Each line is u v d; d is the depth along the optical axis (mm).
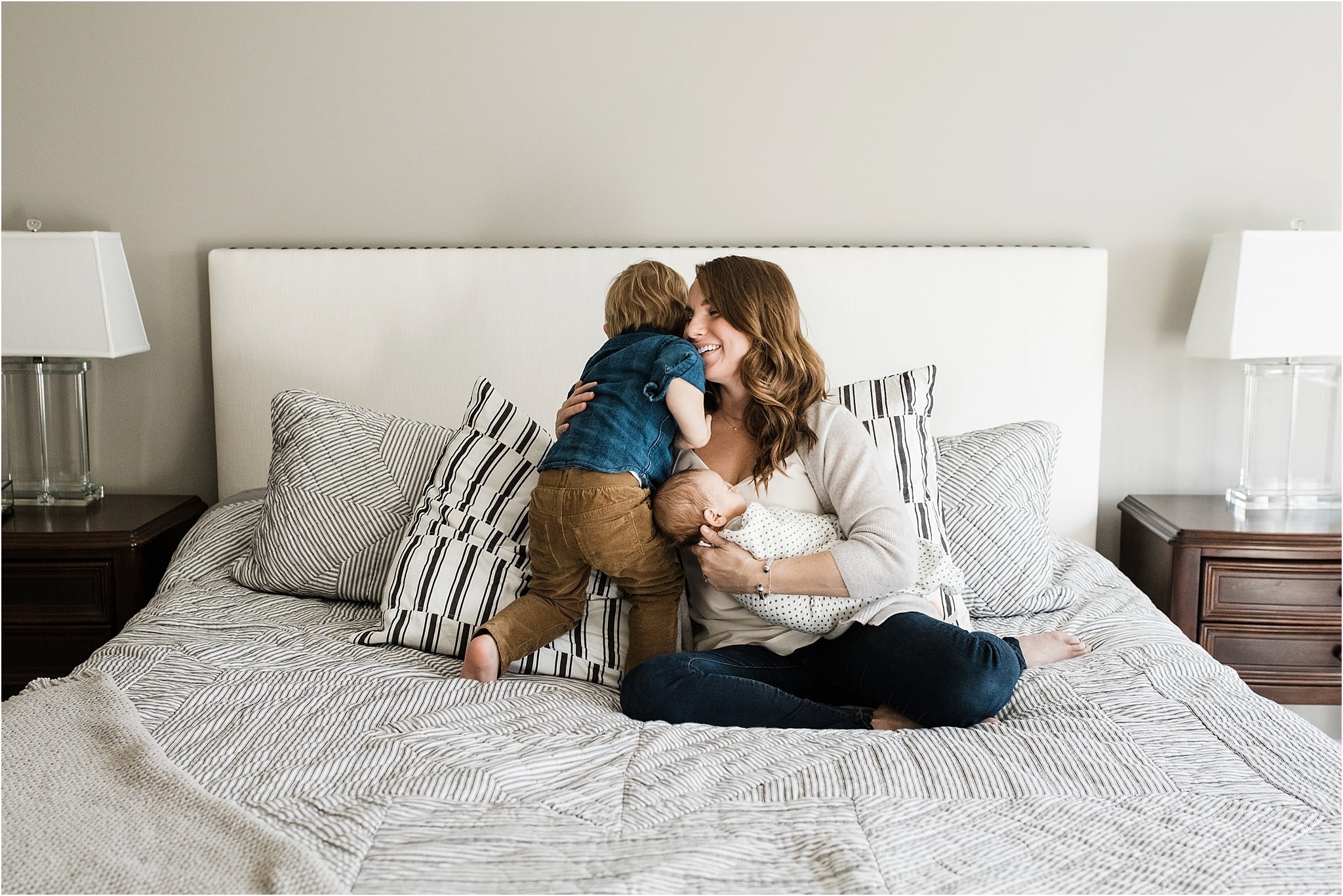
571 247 2605
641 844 1045
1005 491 2059
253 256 2553
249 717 1360
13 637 2307
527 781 1204
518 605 1684
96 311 2402
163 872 962
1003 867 995
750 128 2607
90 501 2605
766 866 1000
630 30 2582
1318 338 2352
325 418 2125
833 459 1691
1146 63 2578
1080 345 2543
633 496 1674
